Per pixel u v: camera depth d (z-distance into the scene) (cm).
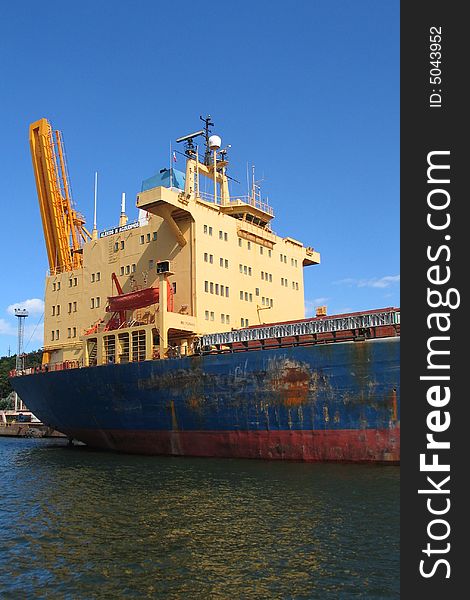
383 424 3077
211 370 3562
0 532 2033
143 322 4359
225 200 5272
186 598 1407
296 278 5438
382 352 3067
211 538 1867
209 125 5453
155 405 3816
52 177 5794
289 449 3347
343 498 2345
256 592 1430
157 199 4084
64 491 2744
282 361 3347
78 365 4700
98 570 1614
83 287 5209
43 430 7156
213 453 3653
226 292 4553
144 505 2359
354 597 1392
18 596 1447
